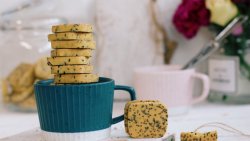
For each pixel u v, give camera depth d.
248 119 0.75
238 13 0.84
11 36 0.89
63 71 0.56
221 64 0.86
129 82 0.91
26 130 0.70
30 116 0.82
